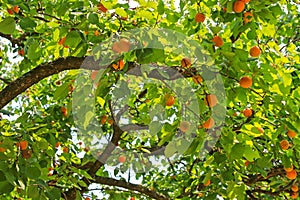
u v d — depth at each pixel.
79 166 4.52
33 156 3.20
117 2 3.20
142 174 6.05
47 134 3.62
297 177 4.03
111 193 4.83
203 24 3.69
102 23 3.29
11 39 4.39
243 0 2.78
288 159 3.57
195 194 4.42
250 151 3.12
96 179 4.91
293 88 3.80
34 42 3.38
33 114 4.51
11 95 3.38
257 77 3.08
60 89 3.34
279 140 3.77
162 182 6.32
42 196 2.83
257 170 3.71
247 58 3.05
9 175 2.54
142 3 3.17
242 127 3.46
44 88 6.11
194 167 5.40
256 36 3.34
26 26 3.06
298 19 4.86
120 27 3.20
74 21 3.40
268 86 3.26
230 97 3.15
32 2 3.90
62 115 4.46
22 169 2.71
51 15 3.56
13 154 2.84
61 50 3.75
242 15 2.94
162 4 3.25
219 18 3.18
